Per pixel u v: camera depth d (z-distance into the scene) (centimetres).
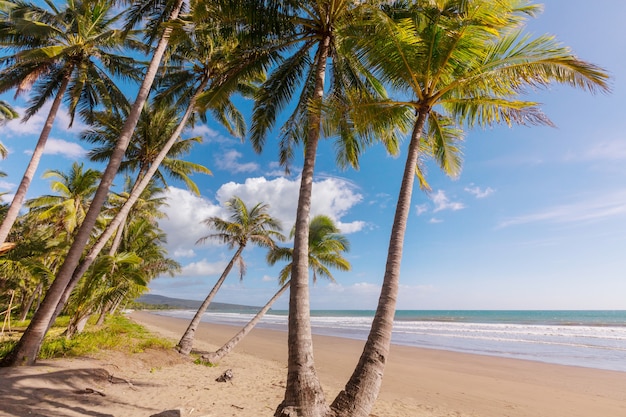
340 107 629
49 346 923
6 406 508
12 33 1334
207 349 1733
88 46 1353
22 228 2355
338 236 1706
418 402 945
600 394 1075
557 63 528
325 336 3011
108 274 1222
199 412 646
